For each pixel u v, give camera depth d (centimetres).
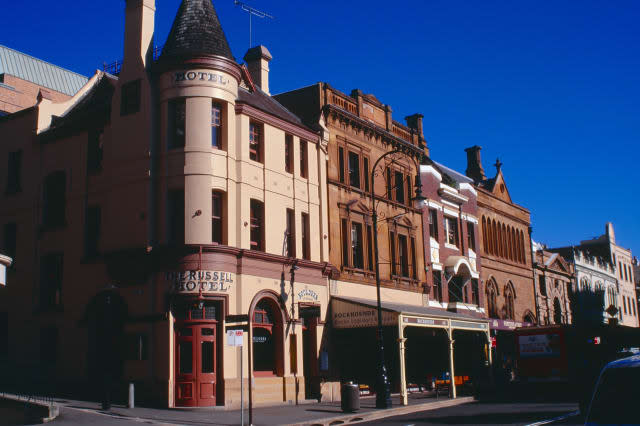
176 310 2320
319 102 3156
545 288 5575
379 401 2433
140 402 2292
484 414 2175
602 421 907
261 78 3353
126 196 2502
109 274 2486
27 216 2945
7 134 3127
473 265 4338
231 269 2428
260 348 2559
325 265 2927
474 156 5456
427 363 3675
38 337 2755
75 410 2041
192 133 2430
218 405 2289
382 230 3459
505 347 4662
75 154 2802
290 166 2889
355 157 3375
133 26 2619
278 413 2209
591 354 3181
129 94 2575
